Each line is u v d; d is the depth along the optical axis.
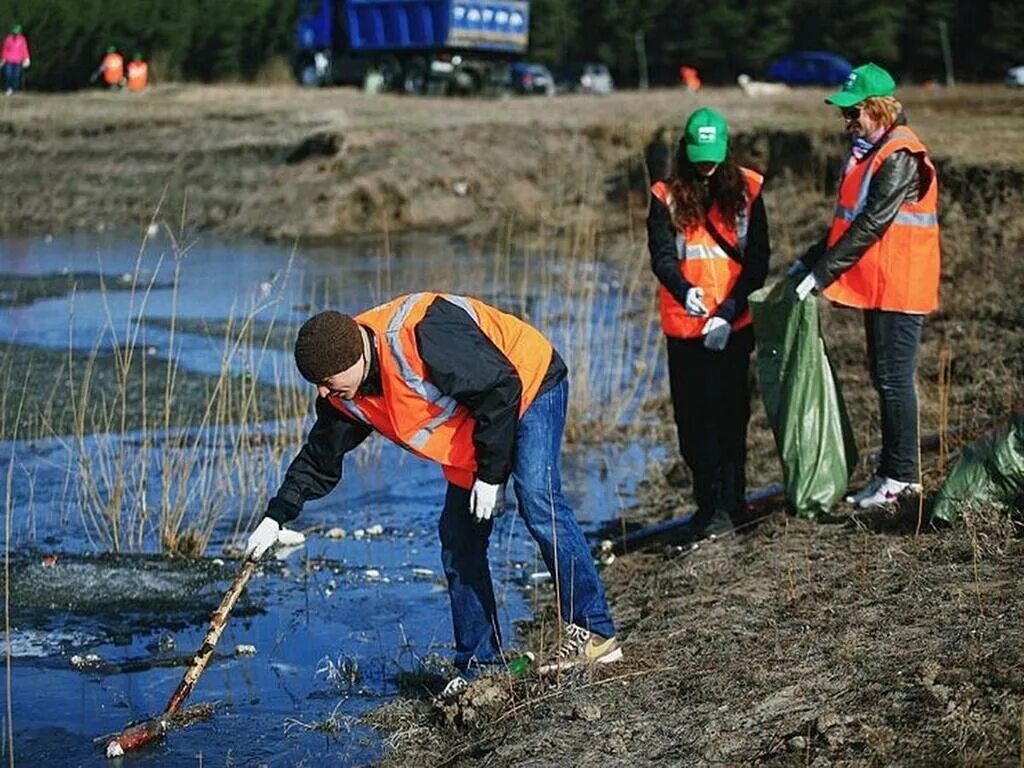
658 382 12.77
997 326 11.56
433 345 5.50
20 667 7.00
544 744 5.48
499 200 25.44
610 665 6.19
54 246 24.00
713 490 8.13
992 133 20.61
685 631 6.50
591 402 11.84
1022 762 4.55
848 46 58.09
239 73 54.12
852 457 7.97
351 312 16.91
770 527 7.90
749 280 7.87
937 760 4.73
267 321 16.12
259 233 25.22
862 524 7.51
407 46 39.56
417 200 25.36
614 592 7.68
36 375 12.94
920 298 7.67
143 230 26.19
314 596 7.96
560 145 27.02
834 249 7.63
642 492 9.87
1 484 9.81
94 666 7.01
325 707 6.47
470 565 6.19
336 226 25.03
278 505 5.92
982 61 54.22
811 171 21.25
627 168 25.44
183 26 54.38
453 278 19.36
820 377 7.86
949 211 15.31
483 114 30.12
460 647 6.29
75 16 54.03
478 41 38.94
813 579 6.87
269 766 5.85
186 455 10.10
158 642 7.30
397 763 5.76
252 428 11.19
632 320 15.64
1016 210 14.83
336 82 42.66
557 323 15.50
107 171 28.77
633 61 63.94
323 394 5.64
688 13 62.44
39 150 30.30
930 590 6.34
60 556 8.39
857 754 4.89
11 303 17.47
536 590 7.96
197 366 13.49
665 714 5.62
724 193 7.79
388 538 9.04
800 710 5.34
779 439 7.93
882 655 5.67
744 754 5.11
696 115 7.70
